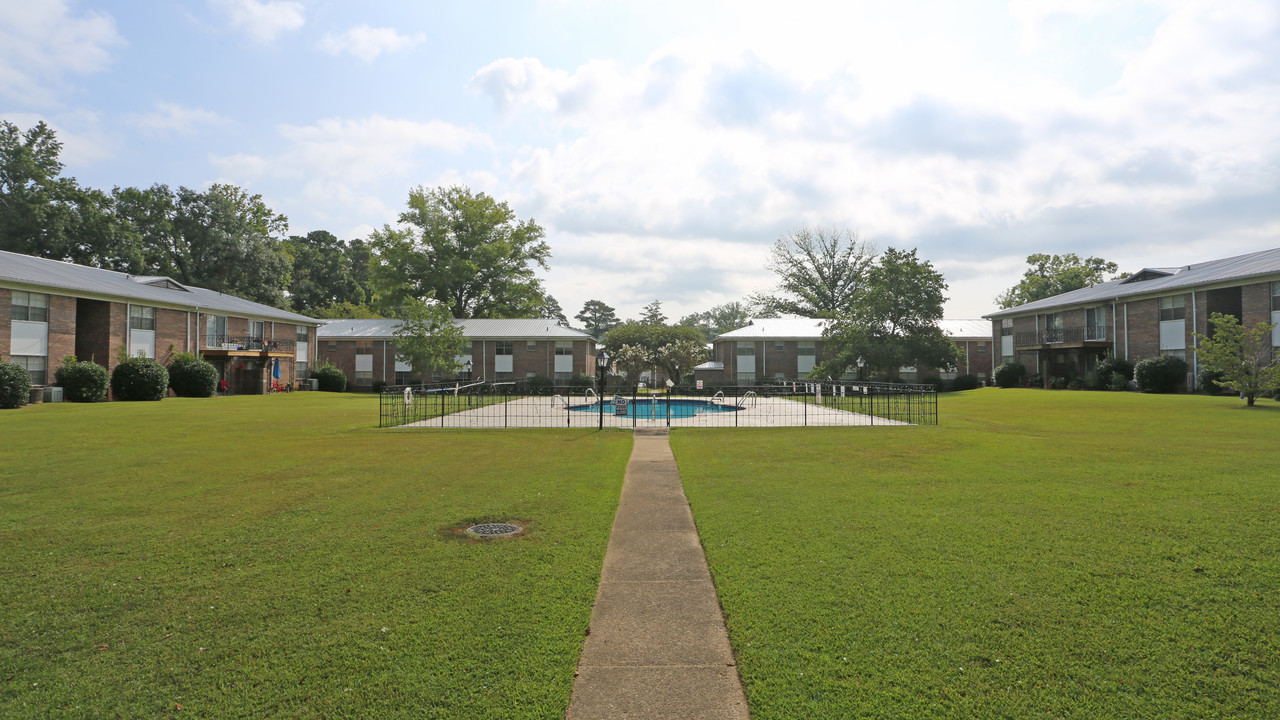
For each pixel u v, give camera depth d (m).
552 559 6.00
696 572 5.75
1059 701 3.52
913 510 7.86
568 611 4.76
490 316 64.50
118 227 46.97
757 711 3.45
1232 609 4.68
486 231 62.56
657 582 5.49
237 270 56.41
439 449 13.91
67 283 29.78
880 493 8.94
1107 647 4.12
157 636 4.36
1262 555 5.89
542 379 46.94
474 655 4.08
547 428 18.42
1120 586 5.15
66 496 8.91
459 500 8.62
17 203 42.09
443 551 6.26
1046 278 65.31
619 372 51.19
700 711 3.49
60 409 24.25
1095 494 8.69
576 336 50.06
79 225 44.91
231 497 8.85
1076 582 5.25
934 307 41.50
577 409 26.89
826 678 3.78
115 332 32.59
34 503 8.46
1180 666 3.88
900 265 42.41
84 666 3.96
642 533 7.09
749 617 4.62
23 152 43.03
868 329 43.00
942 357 41.78
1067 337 42.62
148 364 30.94
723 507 8.12
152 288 37.03
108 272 36.94
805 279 69.00
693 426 18.94
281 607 4.85
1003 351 50.56
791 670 3.88
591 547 6.39
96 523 7.41
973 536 6.63
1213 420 19.00
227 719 3.40
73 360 29.52
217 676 3.83
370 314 72.31
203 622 4.59
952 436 15.92
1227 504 7.97
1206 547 6.14
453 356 45.59
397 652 4.11
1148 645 4.14
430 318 44.97
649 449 13.99
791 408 27.00
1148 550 6.07
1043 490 9.02
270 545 6.48
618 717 3.43
